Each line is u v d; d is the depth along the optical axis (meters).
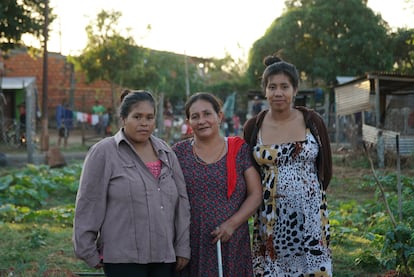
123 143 4.39
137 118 4.36
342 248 8.20
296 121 5.00
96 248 4.33
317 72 34.25
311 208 4.88
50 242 8.55
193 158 4.70
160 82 34.53
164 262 4.33
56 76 38.62
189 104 4.74
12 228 9.52
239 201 4.72
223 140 4.82
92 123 31.48
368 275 6.85
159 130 26.50
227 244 4.63
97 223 4.31
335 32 35.09
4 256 7.62
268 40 35.62
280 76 4.94
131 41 32.31
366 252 7.14
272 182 4.91
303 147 4.88
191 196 4.65
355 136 22.14
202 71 56.44
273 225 4.91
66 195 13.64
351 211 11.45
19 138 23.53
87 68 32.31
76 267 7.21
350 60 34.66
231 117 37.50
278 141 4.94
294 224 4.89
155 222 4.30
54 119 38.03
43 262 6.91
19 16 22.53
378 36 34.69
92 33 32.09
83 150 25.95
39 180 13.50
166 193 4.38
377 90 18.41
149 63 36.97
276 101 4.92
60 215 10.45
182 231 4.46
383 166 17.67
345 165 18.62
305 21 34.84
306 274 4.90
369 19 34.91
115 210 4.29
